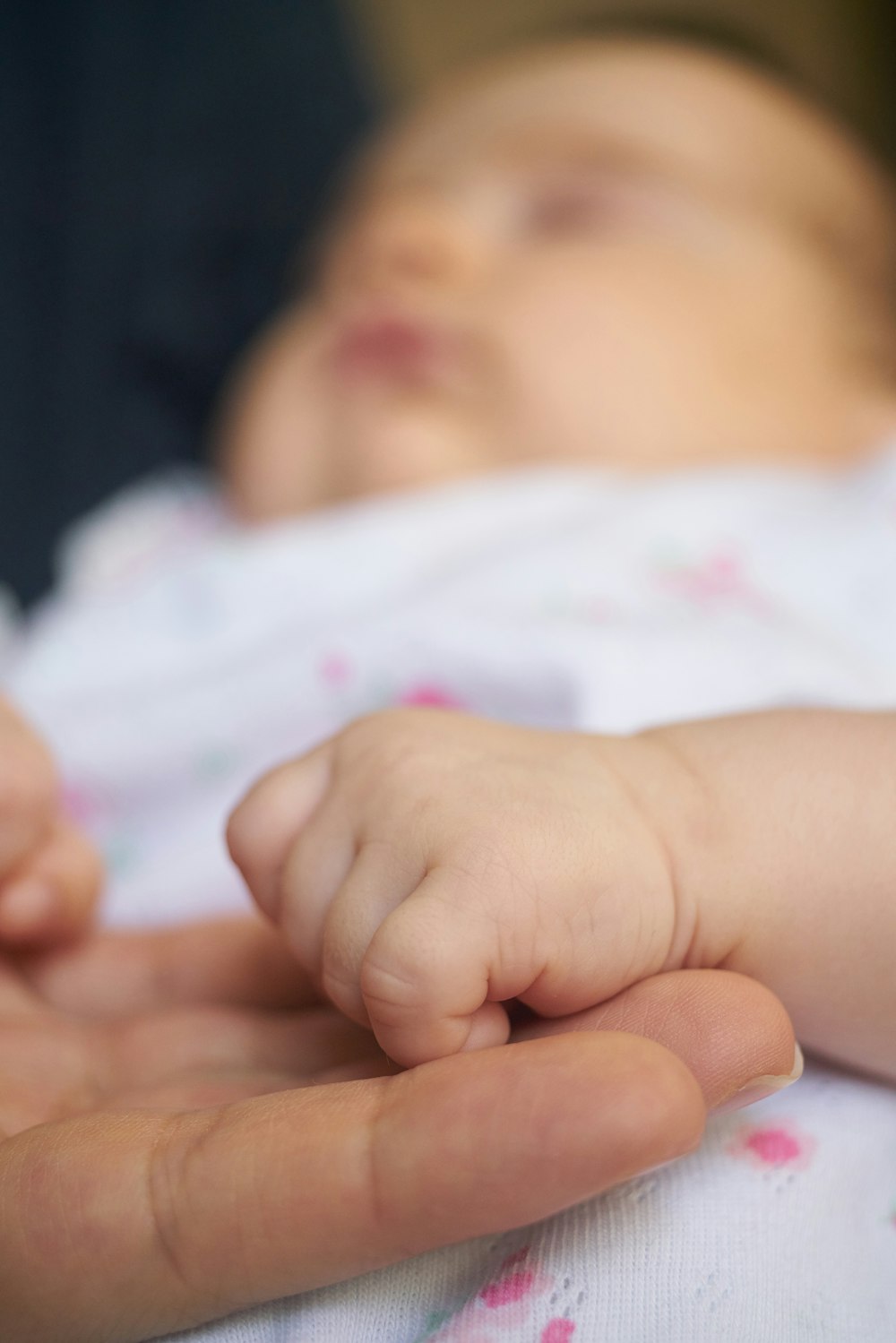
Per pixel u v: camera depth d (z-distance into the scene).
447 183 0.64
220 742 0.37
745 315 0.56
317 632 0.38
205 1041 0.26
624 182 0.61
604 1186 0.20
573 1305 0.22
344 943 0.22
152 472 0.69
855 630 0.38
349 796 0.24
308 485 0.54
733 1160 0.23
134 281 0.72
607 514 0.42
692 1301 0.22
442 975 0.21
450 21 1.11
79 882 0.28
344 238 0.68
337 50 0.84
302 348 0.58
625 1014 0.22
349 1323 0.22
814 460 0.52
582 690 0.33
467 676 0.35
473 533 0.44
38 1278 0.21
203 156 0.76
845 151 0.67
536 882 0.22
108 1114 0.22
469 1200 0.20
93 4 0.77
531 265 0.56
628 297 0.53
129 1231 0.21
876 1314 0.22
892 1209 0.23
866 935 0.23
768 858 0.23
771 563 0.40
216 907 0.33
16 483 0.66
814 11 1.11
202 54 0.79
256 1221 0.21
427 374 0.52
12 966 0.28
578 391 0.50
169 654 0.41
